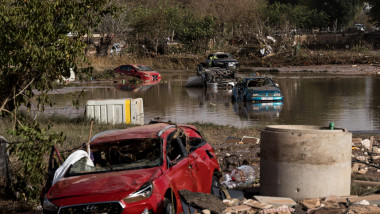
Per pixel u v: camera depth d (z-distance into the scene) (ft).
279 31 227.61
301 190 23.43
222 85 118.83
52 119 59.93
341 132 23.75
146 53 213.87
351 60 191.31
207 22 225.76
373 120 60.18
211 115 67.67
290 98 88.53
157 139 22.33
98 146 23.34
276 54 205.77
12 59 26.86
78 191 19.24
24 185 26.48
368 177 30.68
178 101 86.84
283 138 23.72
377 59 189.26
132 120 59.57
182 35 227.20
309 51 214.48
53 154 24.13
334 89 103.30
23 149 26.35
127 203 18.40
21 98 30.99
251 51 214.69
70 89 112.47
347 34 258.98
